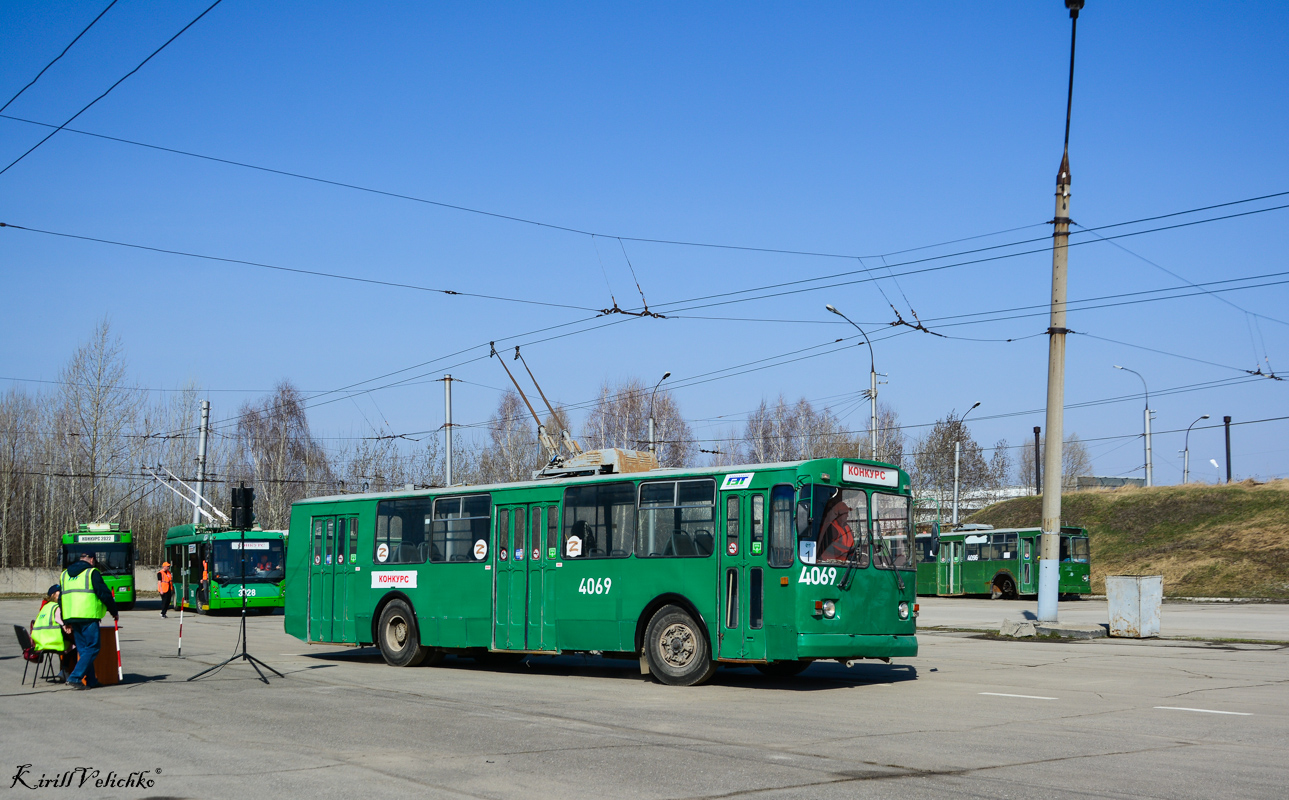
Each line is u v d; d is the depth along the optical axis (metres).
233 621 33.41
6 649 21.61
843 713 11.65
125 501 62.47
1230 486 56.78
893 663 17.88
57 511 63.47
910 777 8.05
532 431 61.03
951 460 69.62
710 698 13.13
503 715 11.53
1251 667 16.83
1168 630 25.78
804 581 13.59
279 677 16.00
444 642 17.53
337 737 9.99
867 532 14.58
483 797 7.39
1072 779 7.95
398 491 18.94
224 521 39.53
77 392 59.72
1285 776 8.05
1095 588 52.81
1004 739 9.83
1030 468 101.56
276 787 7.73
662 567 14.97
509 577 16.84
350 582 19.25
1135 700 12.76
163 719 11.25
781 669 15.84
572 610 15.95
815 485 13.97
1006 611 36.56
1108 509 59.94
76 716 11.51
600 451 17.67
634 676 16.22
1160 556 52.38
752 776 8.09
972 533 50.12
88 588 14.27
